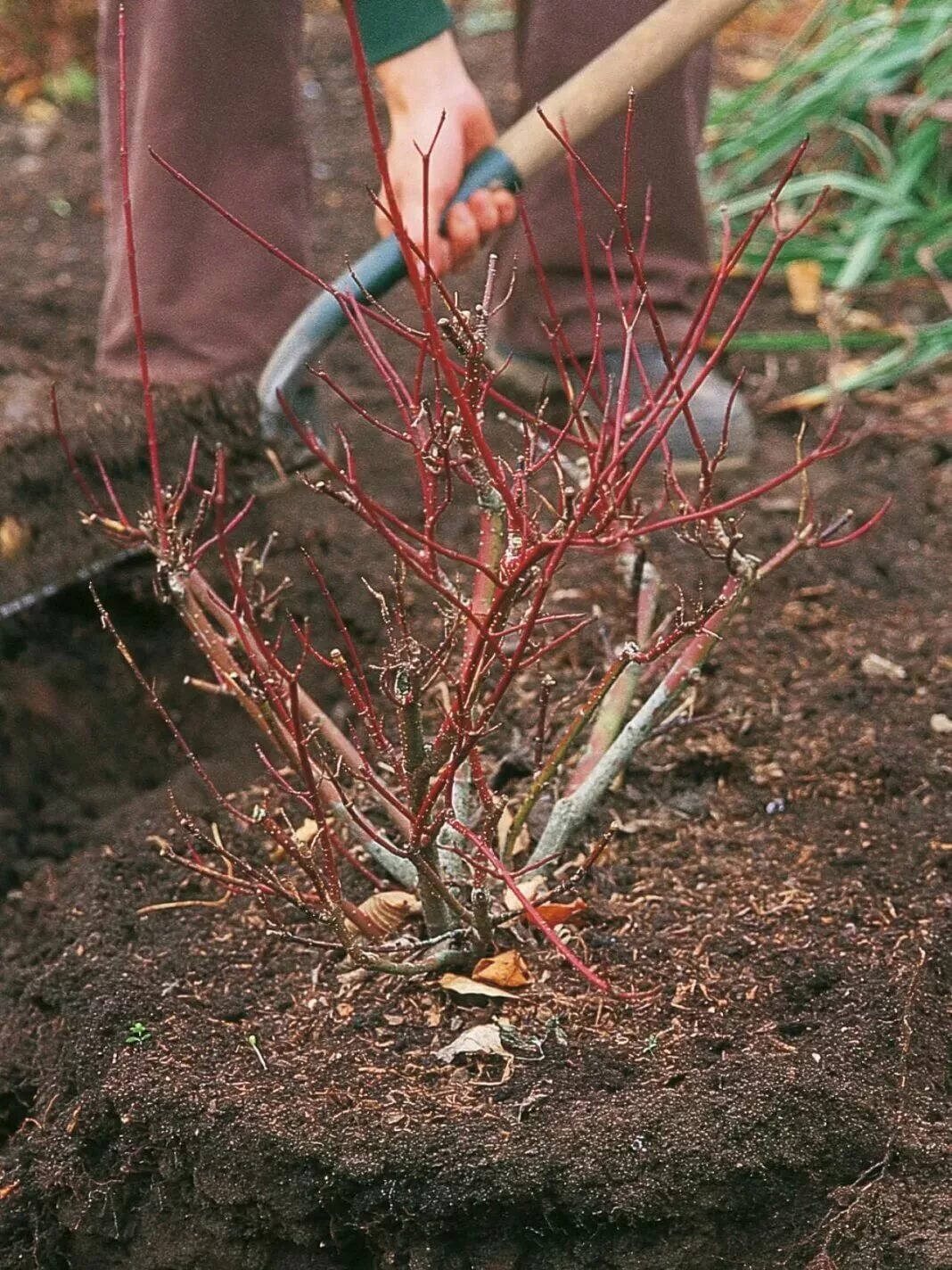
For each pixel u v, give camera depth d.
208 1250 1.70
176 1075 1.75
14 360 2.66
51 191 4.38
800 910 1.96
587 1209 1.60
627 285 2.88
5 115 4.96
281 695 1.74
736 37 5.27
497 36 5.32
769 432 3.24
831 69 4.20
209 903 1.93
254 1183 1.66
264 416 2.41
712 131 4.38
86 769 2.59
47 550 2.46
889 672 2.43
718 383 2.96
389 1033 1.80
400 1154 1.63
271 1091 1.72
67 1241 1.79
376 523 1.51
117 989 1.90
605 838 1.72
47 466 2.45
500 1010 1.82
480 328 1.60
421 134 2.26
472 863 1.65
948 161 3.97
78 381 2.62
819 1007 1.82
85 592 2.68
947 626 2.55
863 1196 1.58
